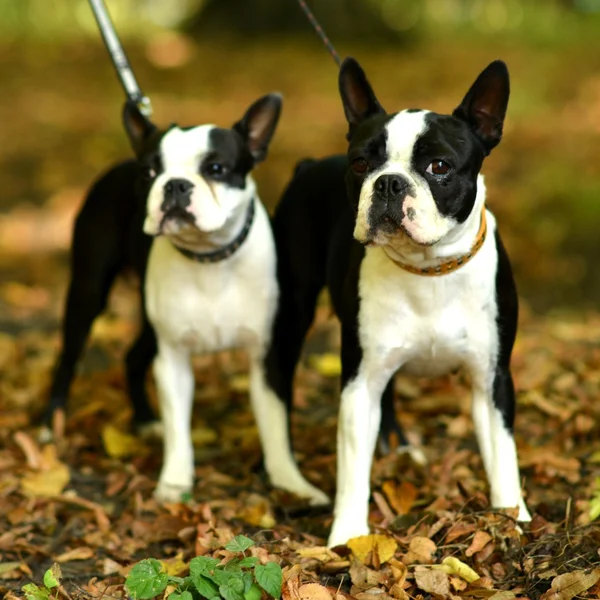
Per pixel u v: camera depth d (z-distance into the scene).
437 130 4.75
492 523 5.04
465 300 5.09
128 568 5.10
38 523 5.78
